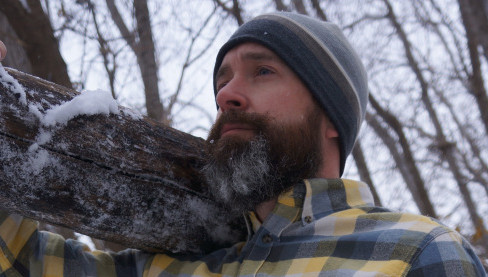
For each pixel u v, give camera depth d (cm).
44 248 132
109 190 117
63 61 204
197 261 131
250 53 138
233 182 121
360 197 133
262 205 132
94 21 279
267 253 120
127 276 137
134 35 285
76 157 112
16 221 126
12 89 103
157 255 137
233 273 121
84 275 132
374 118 545
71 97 115
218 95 133
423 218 116
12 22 193
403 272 103
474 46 349
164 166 126
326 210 126
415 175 440
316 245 117
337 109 139
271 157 124
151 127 127
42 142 106
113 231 121
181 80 313
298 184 129
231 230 139
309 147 131
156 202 125
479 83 367
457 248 108
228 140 123
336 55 143
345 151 144
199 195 134
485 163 627
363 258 109
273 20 142
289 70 137
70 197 112
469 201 502
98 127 115
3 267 120
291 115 132
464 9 337
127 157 119
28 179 105
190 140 136
